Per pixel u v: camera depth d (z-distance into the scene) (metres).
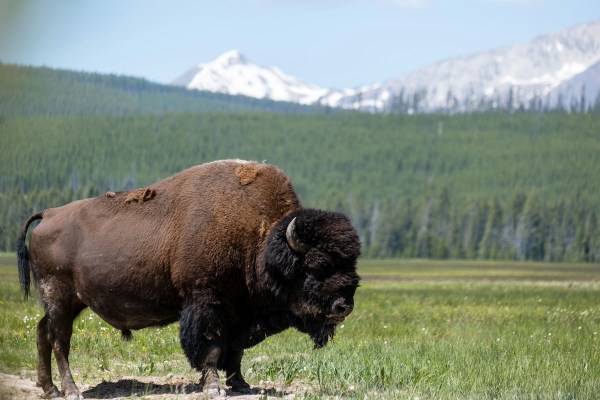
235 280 38.34
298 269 37.56
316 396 35.91
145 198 39.56
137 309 39.09
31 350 46.59
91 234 39.41
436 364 43.69
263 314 39.19
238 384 39.75
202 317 37.69
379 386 39.38
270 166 40.28
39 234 40.06
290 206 39.44
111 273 38.66
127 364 46.25
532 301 112.25
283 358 47.66
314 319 38.06
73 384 38.28
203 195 38.69
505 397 36.16
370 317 78.06
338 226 37.59
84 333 53.38
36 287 40.62
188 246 37.88
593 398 36.44
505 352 48.41
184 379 42.12
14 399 37.12
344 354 48.41
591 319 78.31
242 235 38.19
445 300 114.50
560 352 49.25
